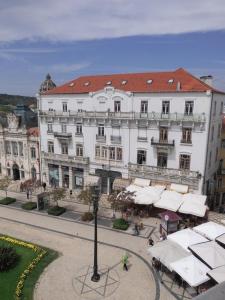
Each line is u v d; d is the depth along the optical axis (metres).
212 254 26.86
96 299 24.52
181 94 43.31
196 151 43.94
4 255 29.28
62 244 34.38
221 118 49.69
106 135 51.50
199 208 38.78
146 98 46.38
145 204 41.75
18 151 64.06
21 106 63.00
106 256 31.59
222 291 5.86
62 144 57.19
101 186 54.78
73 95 53.34
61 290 25.62
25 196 54.19
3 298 24.44
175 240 29.64
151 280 27.22
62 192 46.81
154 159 47.97
